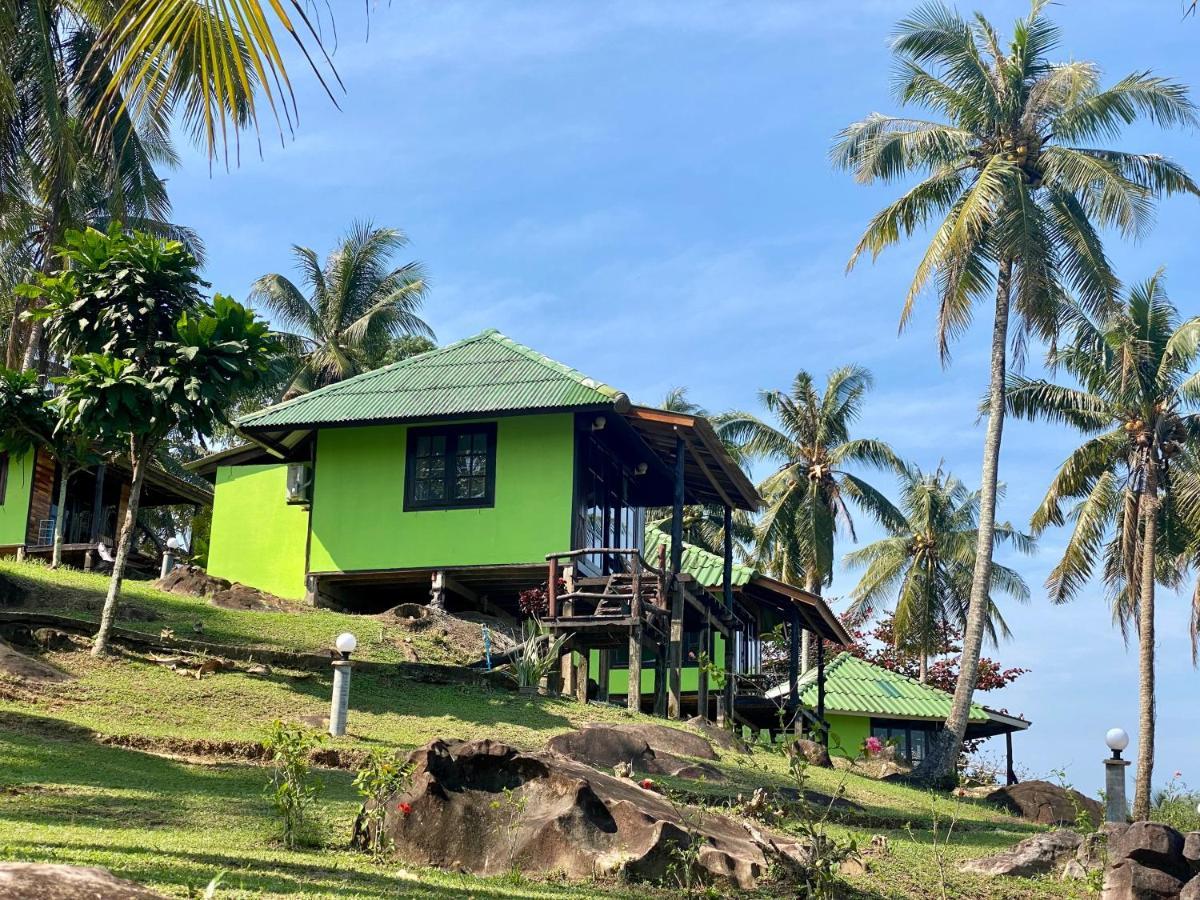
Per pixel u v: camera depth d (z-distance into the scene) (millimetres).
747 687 34250
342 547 26344
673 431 25297
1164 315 31562
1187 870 13312
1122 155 28844
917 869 14062
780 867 11867
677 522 24844
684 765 17656
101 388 17609
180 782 13352
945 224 28312
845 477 45031
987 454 28812
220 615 22203
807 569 44312
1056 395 31938
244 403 46312
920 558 47844
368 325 47656
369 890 9062
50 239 28047
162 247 18797
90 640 18672
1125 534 31391
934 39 29078
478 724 18453
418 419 25688
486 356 27641
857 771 27469
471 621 25156
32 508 28672
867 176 29672
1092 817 24094
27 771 12797
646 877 11211
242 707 17500
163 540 44438
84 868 5520
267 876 8992
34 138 21562
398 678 20328
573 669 27703
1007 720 36688
